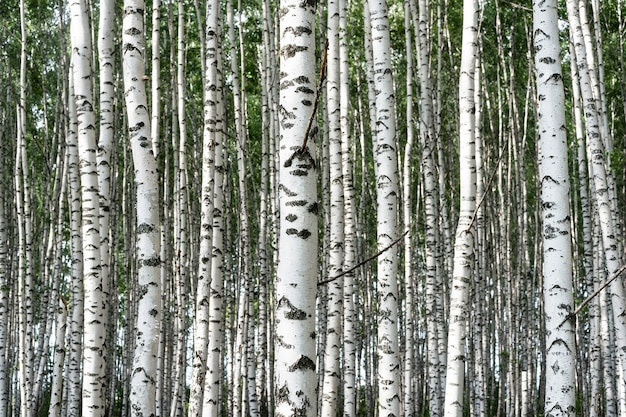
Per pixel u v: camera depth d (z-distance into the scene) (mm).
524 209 21719
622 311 12148
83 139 8438
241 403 17938
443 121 21891
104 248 9297
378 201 8672
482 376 18062
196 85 22172
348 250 11336
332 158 10430
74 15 8586
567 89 22969
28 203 17281
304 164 4617
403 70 21969
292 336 4453
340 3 11734
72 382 12570
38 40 22719
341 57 11656
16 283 25234
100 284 8344
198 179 21125
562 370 5422
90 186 8453
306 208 4574
